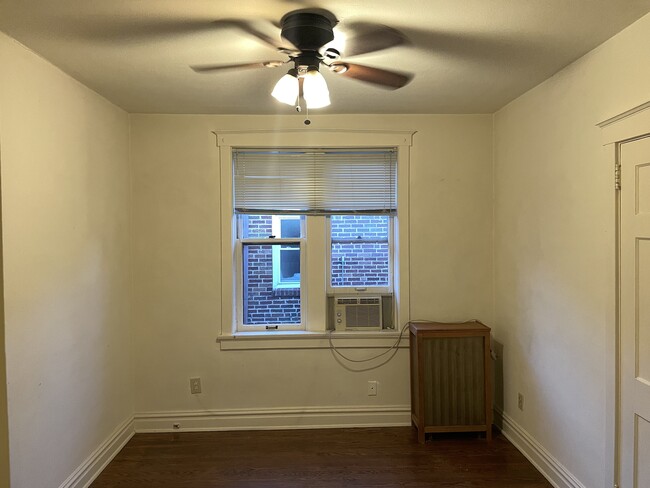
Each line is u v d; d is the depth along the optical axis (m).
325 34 1.77
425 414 2.99
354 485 2.52
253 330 3.38
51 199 2.20
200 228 3.22
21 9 1.66
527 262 2.78
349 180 3.34
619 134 1.91
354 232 3.41
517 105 2.88
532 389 2.73
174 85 2.56
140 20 1.76
